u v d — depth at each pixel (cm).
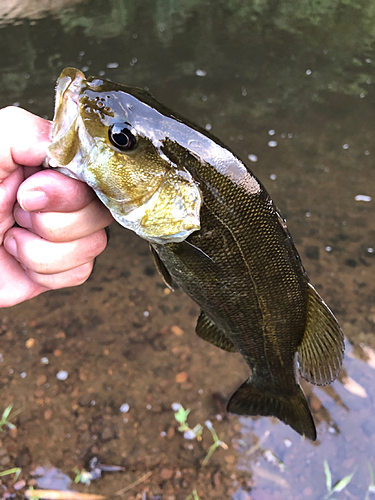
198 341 45
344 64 98
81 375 42
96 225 21
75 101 20
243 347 27
